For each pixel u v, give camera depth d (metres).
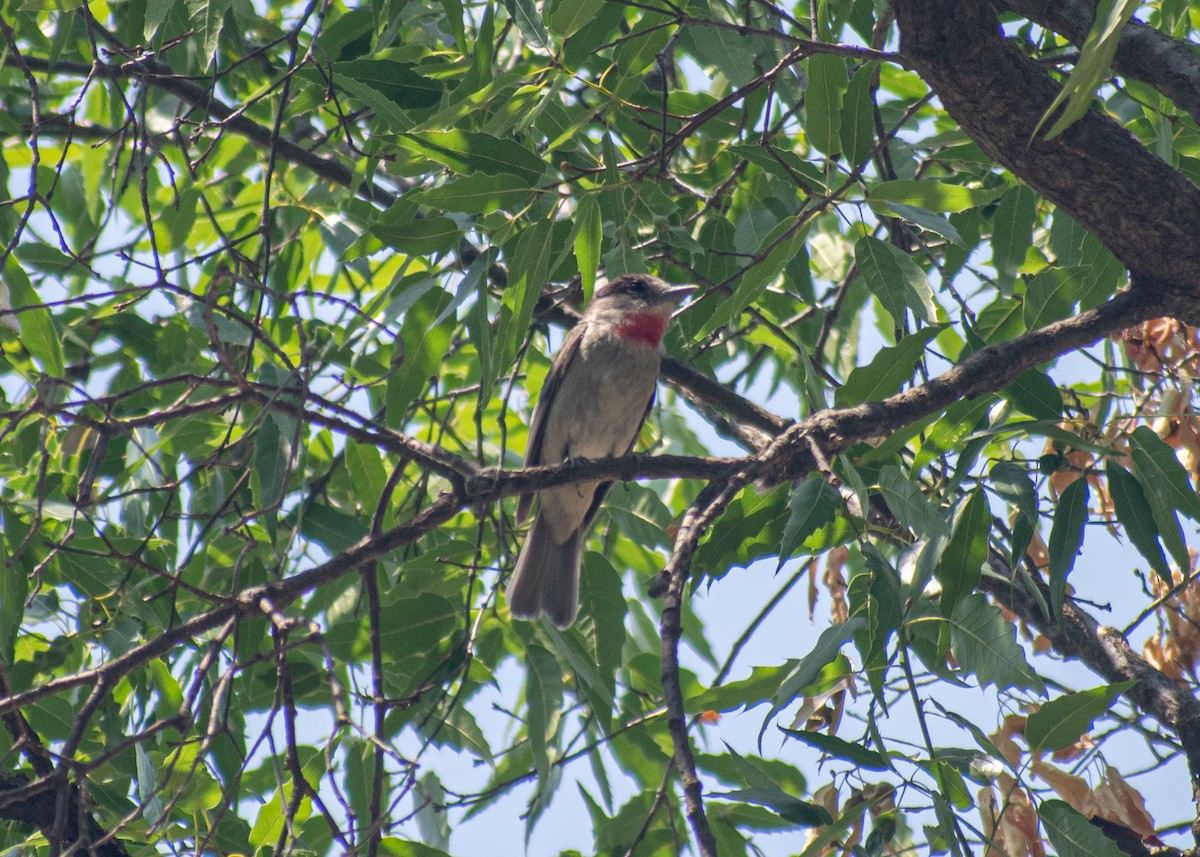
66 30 9.70
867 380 9.11
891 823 8.04
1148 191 8.71
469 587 9.95
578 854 10.29
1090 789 8.49
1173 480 8.13
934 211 8.66
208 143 13.16
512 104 8.67
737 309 8.87
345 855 6.58
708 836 5.84
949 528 7.68
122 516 11.13
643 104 11.39
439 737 10.66
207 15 9.23
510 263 8.12
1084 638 10.36
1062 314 9.59
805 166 8.96
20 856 9.15
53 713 10.41
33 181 8.40
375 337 12.48
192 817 9.66
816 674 7.84
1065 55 9.78
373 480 10.75
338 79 8.88
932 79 8.45
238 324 10.61
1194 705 9.64
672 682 6.73
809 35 10.05
